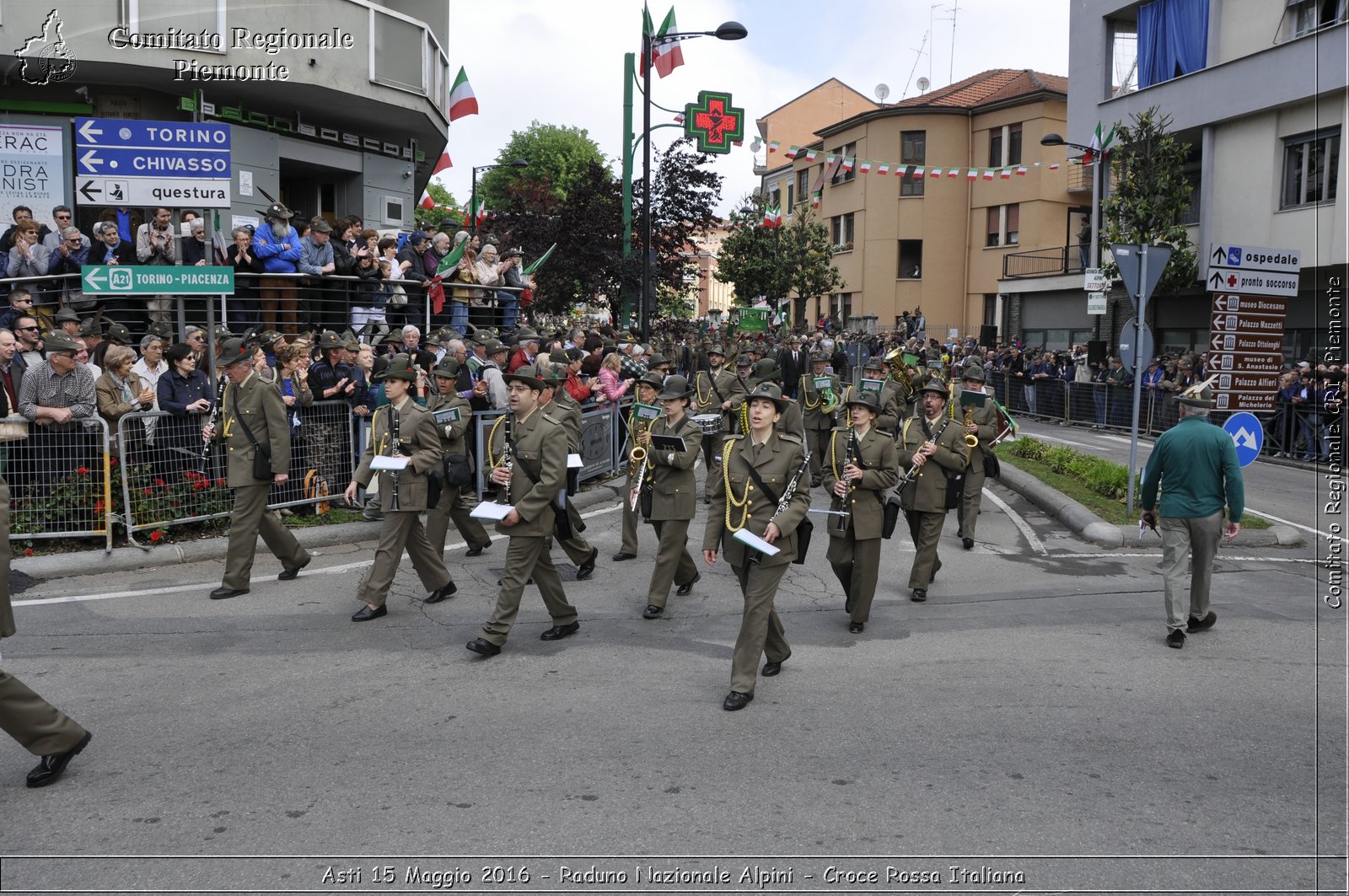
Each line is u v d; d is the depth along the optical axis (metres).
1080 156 27.30
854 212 42.69
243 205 15.95
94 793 4.63
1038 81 38.47
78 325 10.05
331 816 4.42
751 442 6.21
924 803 4.60
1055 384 26.14
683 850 4.14
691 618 7.89
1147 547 10.79
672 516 7.79
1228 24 22.70
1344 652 7.05
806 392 14.47
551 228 20.31
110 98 14.84
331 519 10.75
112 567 8.91
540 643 7.13
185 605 7.89
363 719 5.57
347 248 13.13
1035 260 36.81
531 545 6.81
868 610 7.54
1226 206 23.03
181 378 9.70
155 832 4.27
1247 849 4.22
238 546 8.16
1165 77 24.58
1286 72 20.95
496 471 6.73
